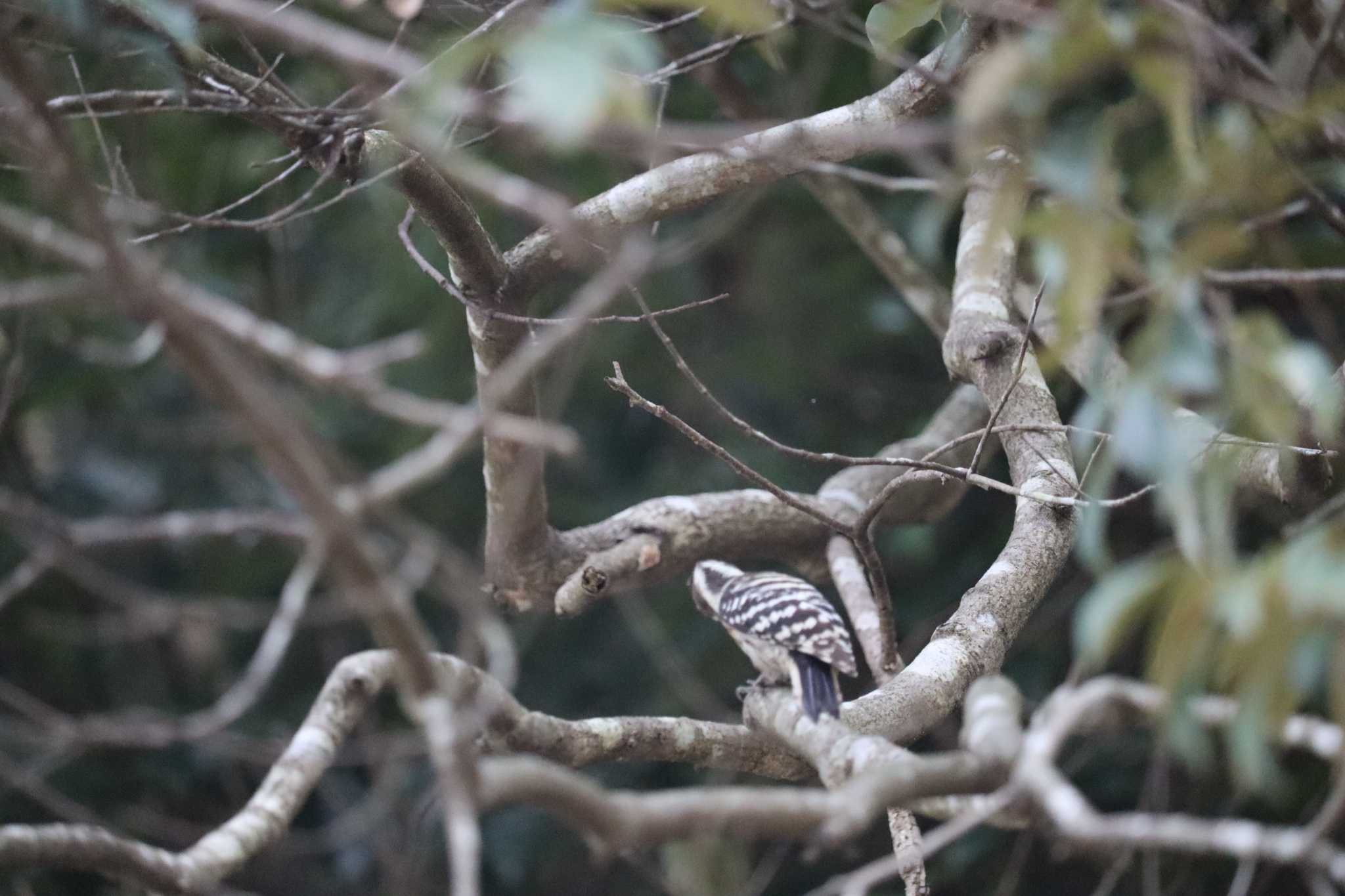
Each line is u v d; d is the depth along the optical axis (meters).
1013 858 13.16
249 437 4.80
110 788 14.47
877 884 13.76
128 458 17.05
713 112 14.16
